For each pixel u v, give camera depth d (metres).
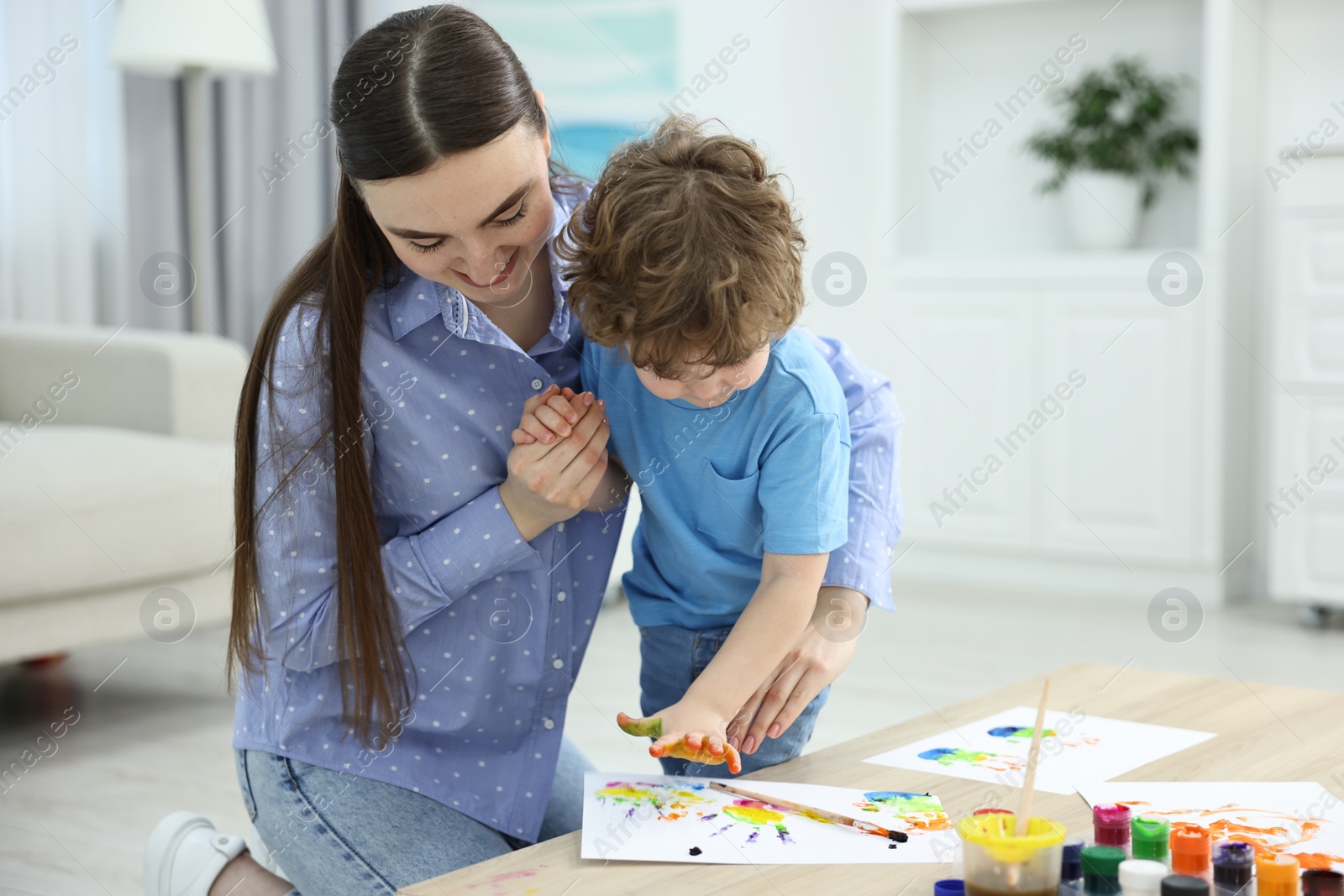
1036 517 3.35
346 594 1.00
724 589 1.12
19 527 2.00
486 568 1.03
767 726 1.04
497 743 1.12
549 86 3.54
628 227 0.90
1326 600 2.90
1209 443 3.11
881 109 3.53
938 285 3.45
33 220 3.29
